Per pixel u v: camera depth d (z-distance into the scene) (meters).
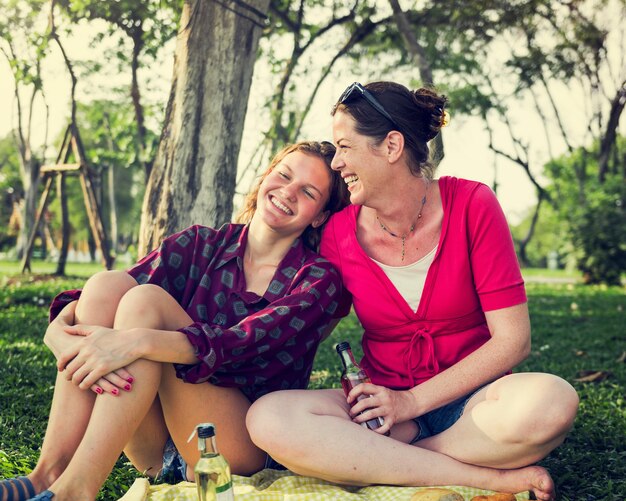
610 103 21.14
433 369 2.51
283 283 2.65
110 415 2.15
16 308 8.54
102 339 2.20
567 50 17.08
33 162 30.70
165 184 5.34
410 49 11.60
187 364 2.28
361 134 2.44
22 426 3.21
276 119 11.77
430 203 2.53
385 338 2.60
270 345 2.42
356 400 2.40
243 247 2.73
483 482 2.32
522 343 2.43
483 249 2.45
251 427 2.31
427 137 2.53
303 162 2.68
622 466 2.82
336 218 2.72
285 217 2.67
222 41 5.30
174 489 2.25
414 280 2.51
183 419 2.38
